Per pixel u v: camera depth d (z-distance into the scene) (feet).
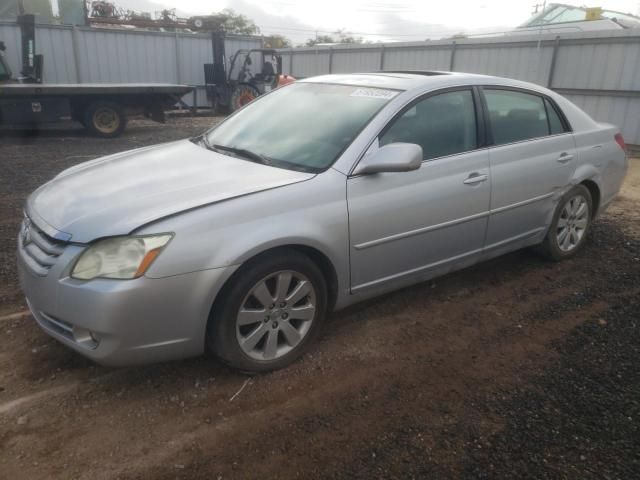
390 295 13.46
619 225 19.97
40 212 9.71
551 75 47.39
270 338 9.87
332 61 71.51
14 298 12.44
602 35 43.16
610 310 13.00
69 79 54.95
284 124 12.16
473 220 12.58
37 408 8.87
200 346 9.14
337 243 10.19
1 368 9.89
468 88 12.84
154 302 8.39
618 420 9.00
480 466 7.93
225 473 7.70
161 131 46.39
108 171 11.05
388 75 13.25
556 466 7.97
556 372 10.37
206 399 9.29
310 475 7.70
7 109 38.17
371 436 8.52
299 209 9.67
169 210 8.75
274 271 9.52
